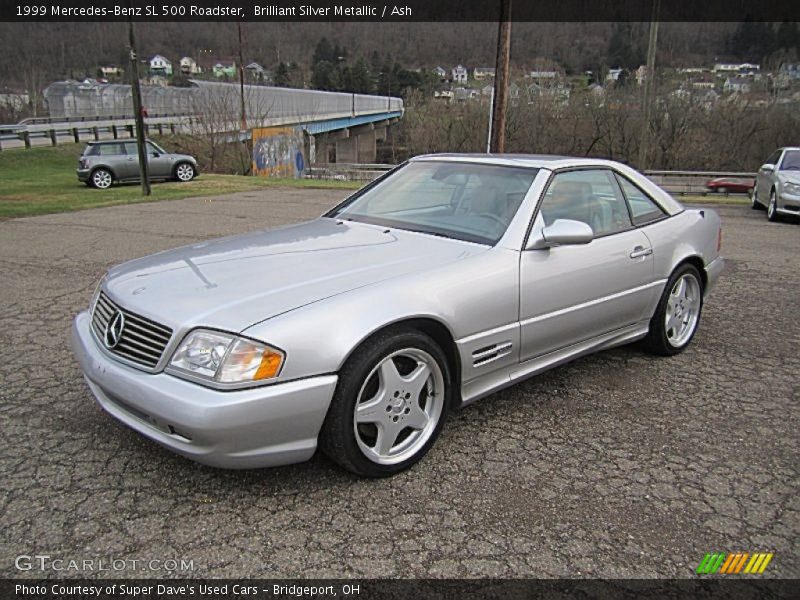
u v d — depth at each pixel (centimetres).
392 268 310
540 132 4791
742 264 796
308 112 5003
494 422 354
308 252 335
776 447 332
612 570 238
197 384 254
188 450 255
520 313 336
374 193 432
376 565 238
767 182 1331
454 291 307
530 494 285
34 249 820
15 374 402
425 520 265
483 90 5059
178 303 275
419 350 294
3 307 550
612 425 353
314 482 290
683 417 364
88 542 246
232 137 3806
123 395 267
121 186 1906
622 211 421
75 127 3669
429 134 5244
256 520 262
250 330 256
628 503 280
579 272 365
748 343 495
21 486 280
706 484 296
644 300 421
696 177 2561
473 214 371
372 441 295
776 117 4425
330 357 262
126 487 282
